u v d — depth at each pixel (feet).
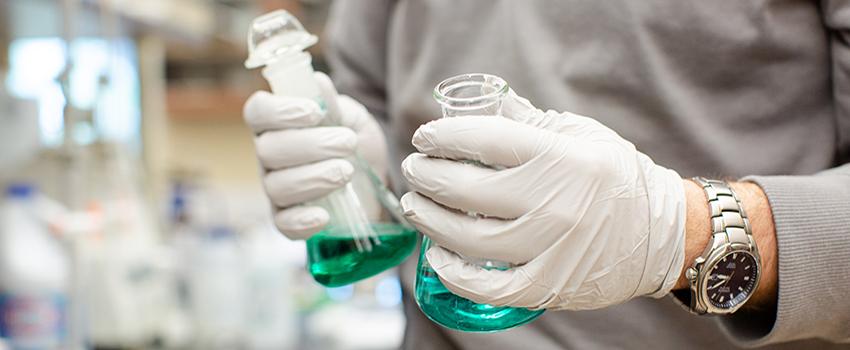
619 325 3.38
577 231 2.47
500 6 3.62
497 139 2.47
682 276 2.70
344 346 8.19
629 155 2.60
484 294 2.48
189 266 7.79
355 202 3.14
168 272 7.63
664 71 3.28
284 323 8.36
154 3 7.09
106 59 6.61
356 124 3.69
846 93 3.11
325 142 3.15
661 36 3.26
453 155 2.54
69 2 5.63
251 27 3.18
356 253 3.10
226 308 7.76
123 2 6.53
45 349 5.86
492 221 2.51
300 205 3.25
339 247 3.12
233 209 10.53
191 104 10.66
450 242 2.53
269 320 8.30
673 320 3.32
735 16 3.18
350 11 4.48
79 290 6.04
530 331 3.53
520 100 2.85
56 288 5.90
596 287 2.57
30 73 6.24
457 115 2.63
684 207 2.63
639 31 3.28
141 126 8.33
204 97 10.64
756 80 3.26
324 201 3.17
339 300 9.14
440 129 2.52
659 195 2.60
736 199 2.68
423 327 3.86
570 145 2.48
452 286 2.54
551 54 3.48
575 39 3.44
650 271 2.59
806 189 2.77
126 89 7.86
